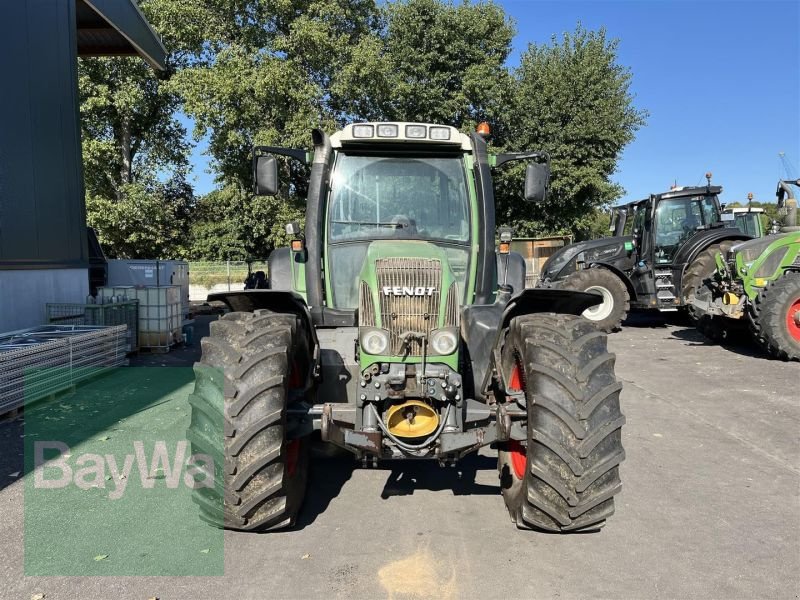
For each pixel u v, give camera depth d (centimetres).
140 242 2548
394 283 350
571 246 1409
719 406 647
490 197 440
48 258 924
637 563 324
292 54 2323
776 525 371
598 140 2489
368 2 2555
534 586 300
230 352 331
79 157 1023
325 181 445
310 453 425
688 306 1134
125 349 879
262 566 319
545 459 317
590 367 321
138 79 2486
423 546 341
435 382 339
